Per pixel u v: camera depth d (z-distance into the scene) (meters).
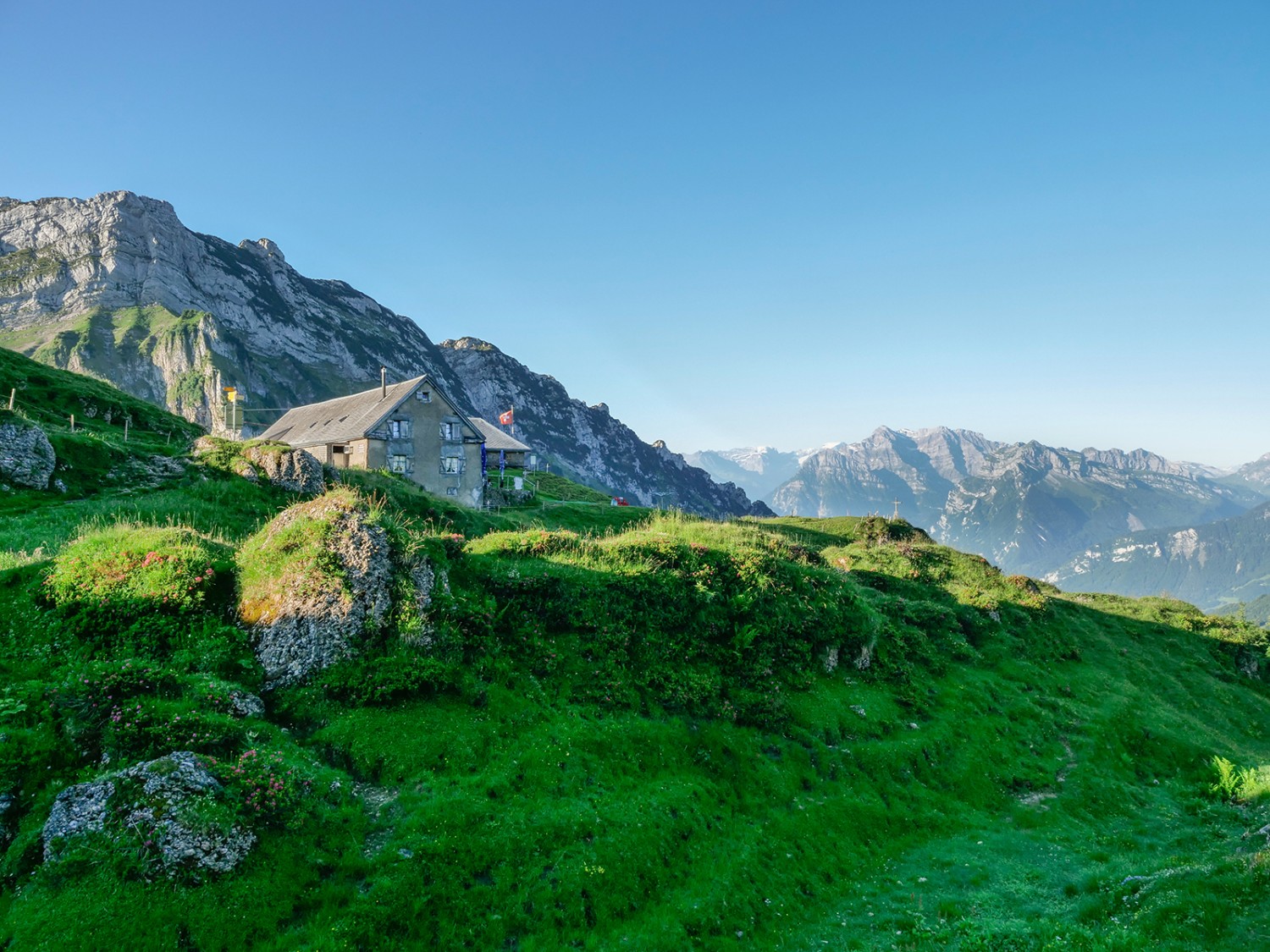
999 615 44.94
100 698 14.93
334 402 74.31
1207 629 58.44
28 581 17.98
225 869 12.53
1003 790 27.86
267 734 16.17
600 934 14.77
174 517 27.53
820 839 21.02
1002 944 16.20
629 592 26.81
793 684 28.48
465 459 67.06
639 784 19.69
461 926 13.69
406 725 17.72
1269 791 29.45
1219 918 16.11
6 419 28.23
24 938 10.76
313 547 19.80
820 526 78.00
